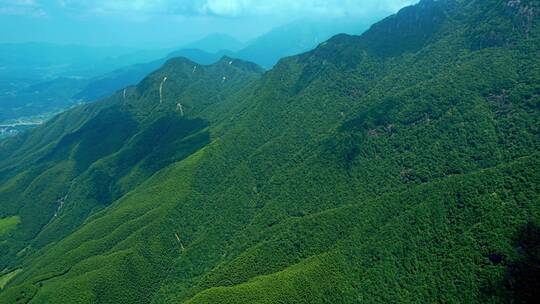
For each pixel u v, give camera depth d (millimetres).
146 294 197000
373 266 148750
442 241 142500
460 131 197750
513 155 175500
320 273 150500
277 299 143625
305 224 182125
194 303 146875
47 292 192375
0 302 195375
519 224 128875
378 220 167250
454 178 163500
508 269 120812
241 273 172500
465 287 124625
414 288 134500
